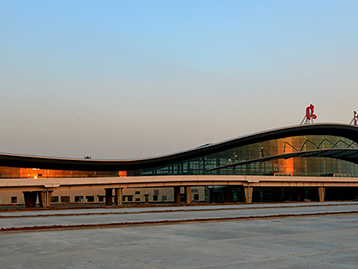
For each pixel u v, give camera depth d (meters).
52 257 17.42
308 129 118.12
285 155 116.25
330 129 120.31
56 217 44.09
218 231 27.78
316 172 119.81
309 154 118.44
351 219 39.09
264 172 116.50
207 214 47.84
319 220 37.78
